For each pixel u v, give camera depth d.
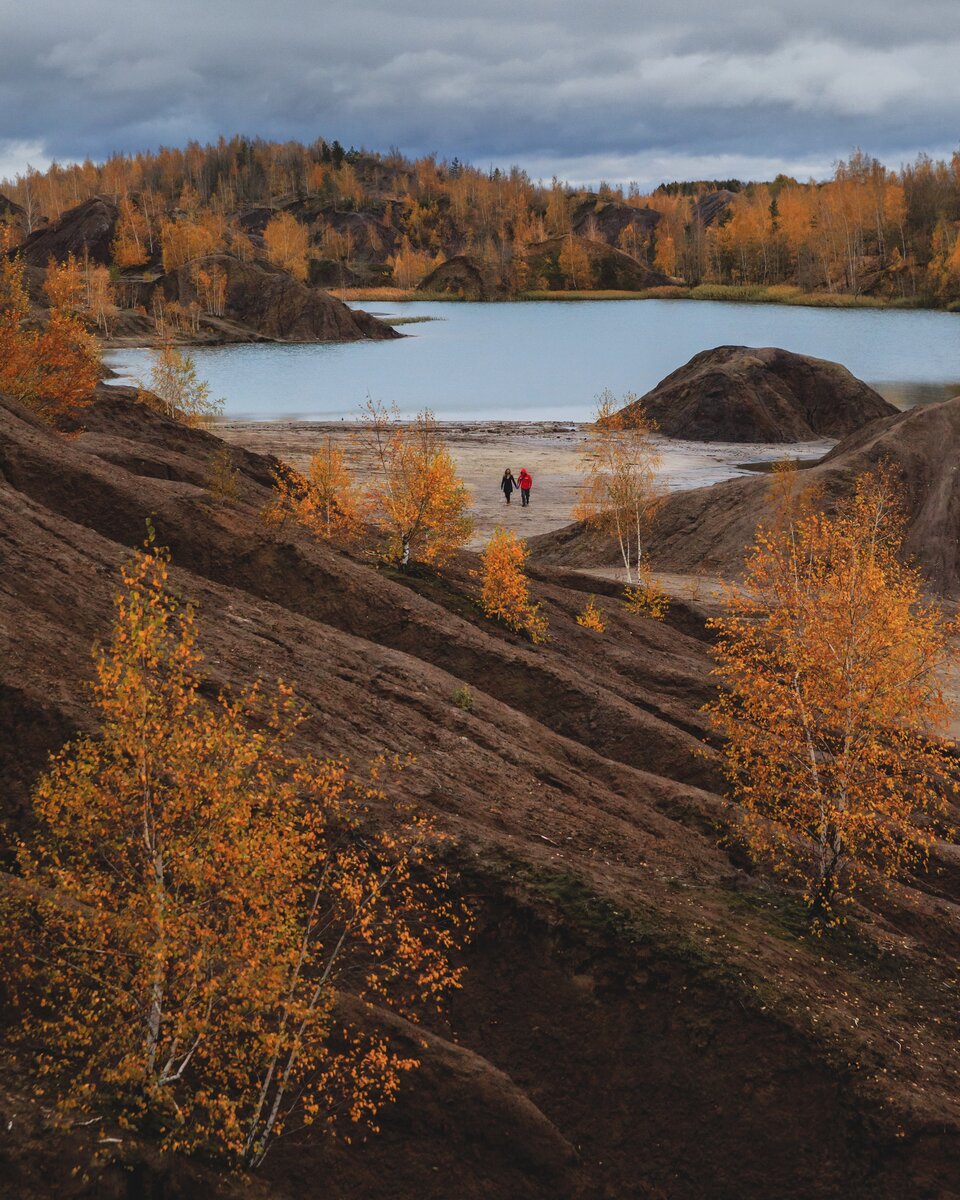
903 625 17.19
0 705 14.15
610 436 55.53
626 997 13.70
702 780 23.27
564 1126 12.61
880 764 17.75
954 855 21.98
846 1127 12.68
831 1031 13.51
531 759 20.30
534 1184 11.52
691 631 40.00
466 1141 11.44
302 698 18.62
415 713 20.39
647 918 14.52
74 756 13.73
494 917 14.28
